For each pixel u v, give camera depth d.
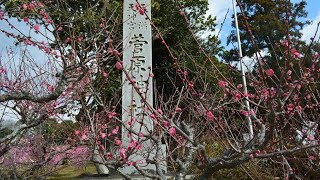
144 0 7.73
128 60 7.30
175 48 14.52
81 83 4.38
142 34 7.52
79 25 4.68
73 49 3.38
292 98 3.02
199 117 3.76
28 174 4.74
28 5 4.03
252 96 3.33
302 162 4.39
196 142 2.68
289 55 2.10
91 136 3.31
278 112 2.15
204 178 2.54
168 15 14.79
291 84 2.53
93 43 3.54
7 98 3.26
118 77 9.99
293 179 4.63
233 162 2.39
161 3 14.89
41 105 4.42
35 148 5.57
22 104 4.33
